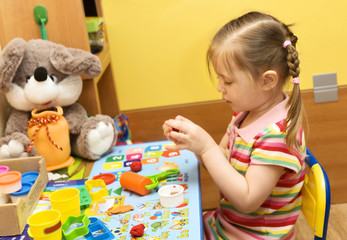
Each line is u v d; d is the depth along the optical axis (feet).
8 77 3.58
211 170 3.16
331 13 5.40
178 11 5.37
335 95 5.65
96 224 2.81
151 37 5.47
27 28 4.11
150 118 5.78
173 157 3.90
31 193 3.08
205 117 5.75
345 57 5.56
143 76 5.63
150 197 3.21
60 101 3.87
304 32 5.46
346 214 5.77
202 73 5.59
